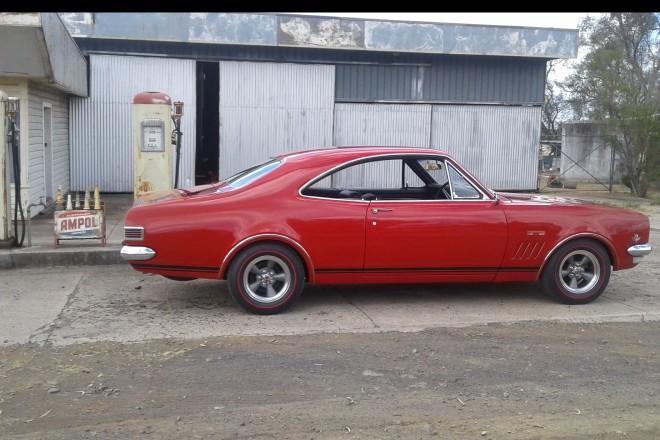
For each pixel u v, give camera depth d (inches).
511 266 283.1
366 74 761.0
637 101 885.2
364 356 222.8
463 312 279.0
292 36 709.9
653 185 900.6
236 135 732.7
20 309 273.1
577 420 178.9
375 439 165.8
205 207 261.0
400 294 307.7
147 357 218.7
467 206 277.6
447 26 751.7
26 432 166.7
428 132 788.6
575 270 291.4
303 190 268.8
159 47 699.4
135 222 260.2
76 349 225.5
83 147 689.6
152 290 307.4
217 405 183.5
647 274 364.5
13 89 455.8
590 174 1035.9
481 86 797.9
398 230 270.1
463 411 182.7
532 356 226.8
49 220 478.0
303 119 748.6
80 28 660.7
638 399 193.6
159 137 444.8
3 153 354.0
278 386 197.0
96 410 179.5
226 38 693.9
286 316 268.7
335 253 267.4
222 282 324.5
